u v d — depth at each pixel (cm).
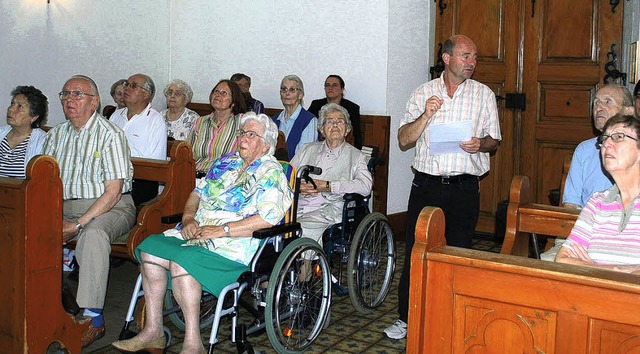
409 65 622
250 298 434
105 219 371
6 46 573
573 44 570
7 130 445
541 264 208
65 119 624
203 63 709
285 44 656
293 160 445
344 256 412
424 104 369
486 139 358
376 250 421
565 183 364
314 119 551
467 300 219
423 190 365
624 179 250
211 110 693
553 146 587
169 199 394
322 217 405
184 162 401
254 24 675
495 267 211
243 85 606
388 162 604
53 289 319
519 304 210
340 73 623
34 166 304
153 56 709
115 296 441
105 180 379
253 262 328
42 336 316
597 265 245
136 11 686
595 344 200
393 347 365
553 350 206
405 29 612
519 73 595
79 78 384
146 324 332
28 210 303
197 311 319
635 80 477
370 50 604
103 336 374
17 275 308
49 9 604
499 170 612
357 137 590
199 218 346
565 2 571
